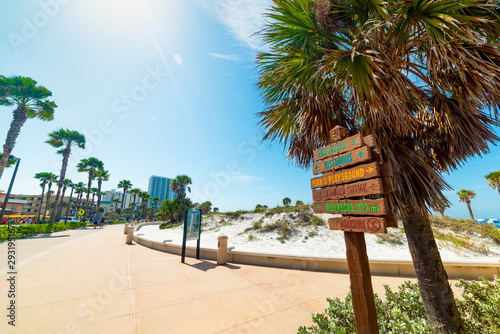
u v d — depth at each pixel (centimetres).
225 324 285
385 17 196
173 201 2628
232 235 1352
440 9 179
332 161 217
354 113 249
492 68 171
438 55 198
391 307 257
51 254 747
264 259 613
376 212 163
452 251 742
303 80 273
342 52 216
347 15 243
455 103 234
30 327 269
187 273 529
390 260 506
